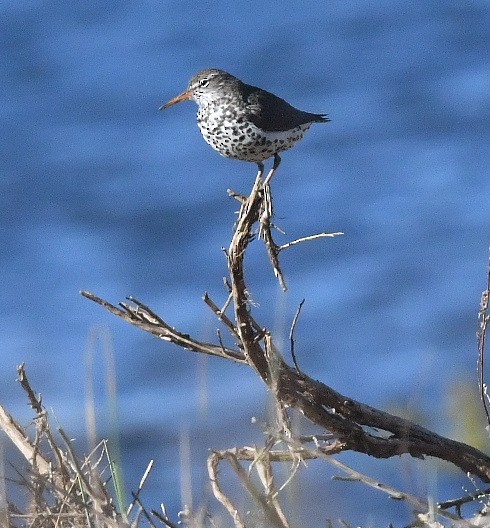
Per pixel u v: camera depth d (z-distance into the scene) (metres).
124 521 5.95
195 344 6.96
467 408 10.76
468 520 6.23
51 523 6.16
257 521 6.13
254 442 7.37
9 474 7.29
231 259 6.68
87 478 6.50
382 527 8.88
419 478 8.02
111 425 6.37
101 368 15.52
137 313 6.96
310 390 6.79
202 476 7.34
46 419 6.61
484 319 6.91
